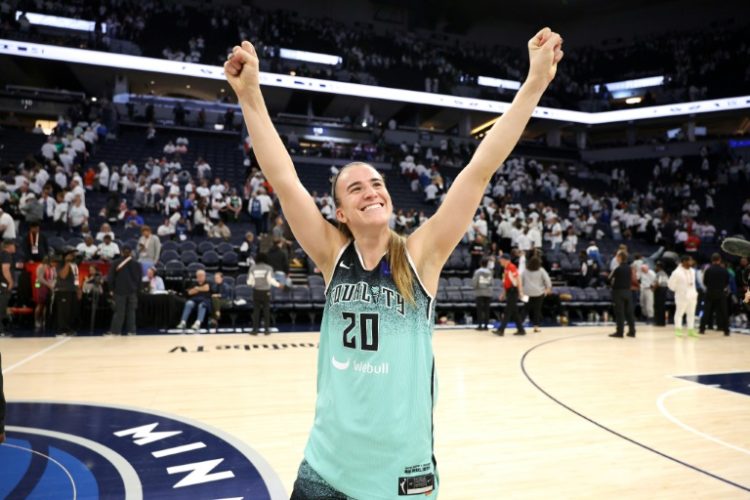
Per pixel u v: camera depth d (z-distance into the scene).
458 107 23.91
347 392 1.06
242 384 4.82
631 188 23.36
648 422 3.72
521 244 13.02
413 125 28.53
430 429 1.10
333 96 24.05
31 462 2.83
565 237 15.04
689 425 3.65
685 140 24.08
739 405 4.22
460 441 3.27
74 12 20.16
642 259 12.53
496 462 2.91
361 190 1.14
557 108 25.53
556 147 25.34
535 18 29.02
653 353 7.02
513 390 4.71
